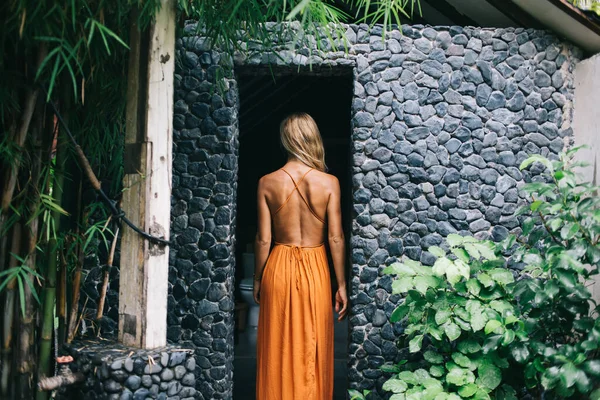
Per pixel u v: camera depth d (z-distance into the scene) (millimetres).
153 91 2080
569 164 2809
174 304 2812
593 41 2779
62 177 2166
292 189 2691
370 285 2785
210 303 2797
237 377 3727
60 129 2133
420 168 2795
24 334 2051
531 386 2303
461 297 2447
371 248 2791
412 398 2311
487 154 2816
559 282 2189
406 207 2791
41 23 1787
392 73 2793
